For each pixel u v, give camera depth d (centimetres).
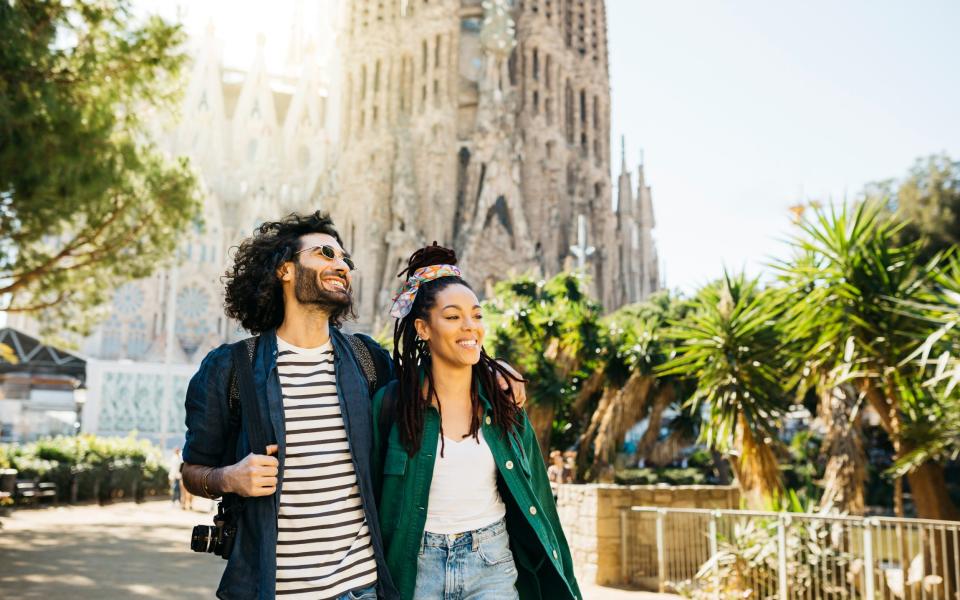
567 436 2236
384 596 283
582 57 8538
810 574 907
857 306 990
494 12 7688
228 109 9431
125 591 906
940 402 963
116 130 1525
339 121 7938
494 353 1850
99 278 1873
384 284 6988
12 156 1168
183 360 7544
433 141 7431
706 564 975
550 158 7844
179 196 1675
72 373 6256
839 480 1074
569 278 2558
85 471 2472
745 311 1100
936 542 952
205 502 2722
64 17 1262
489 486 309
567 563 323
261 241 312
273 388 286
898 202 4034
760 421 1054
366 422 297
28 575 992
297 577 270
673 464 3700
